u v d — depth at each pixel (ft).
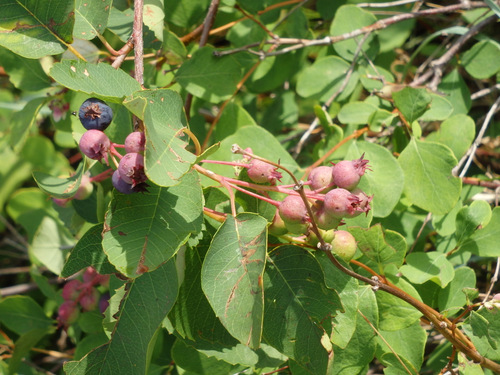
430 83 1.30
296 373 0.97
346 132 1.27
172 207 0.81
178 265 0.89
